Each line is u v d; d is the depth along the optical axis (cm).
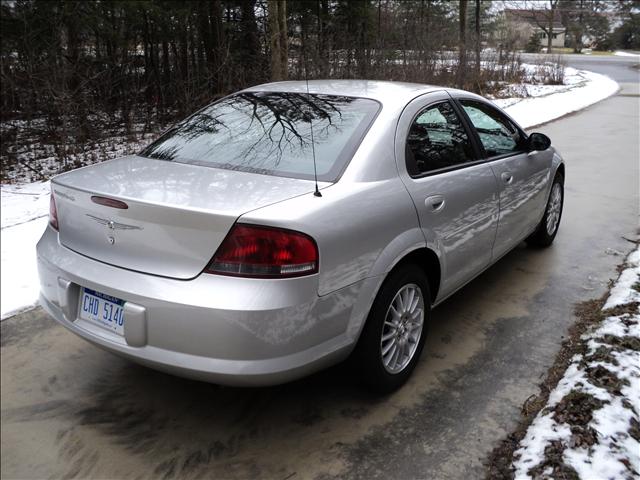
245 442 275
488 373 329
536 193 468
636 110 1672
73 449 272
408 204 296
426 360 344
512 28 4091
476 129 389
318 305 246
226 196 250
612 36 7369
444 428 281
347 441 274
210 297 230
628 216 634
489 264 407
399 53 1616
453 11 2733
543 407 291
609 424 264
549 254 522
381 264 276
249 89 388
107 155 1014
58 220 288
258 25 1386
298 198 252
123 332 252
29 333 386
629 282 433
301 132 312
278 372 238
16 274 479
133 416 297
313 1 1633
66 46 1100
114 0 1127
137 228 248
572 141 1145
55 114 987
